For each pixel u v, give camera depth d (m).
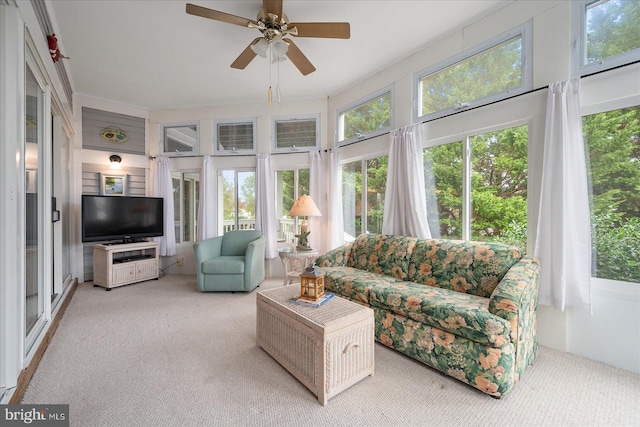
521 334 1.65
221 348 2.12
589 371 1.80
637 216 1.83
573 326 2.01
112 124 4.39
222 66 3.34
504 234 2.44
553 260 2.01
